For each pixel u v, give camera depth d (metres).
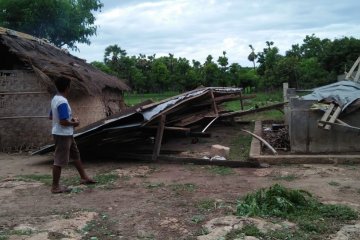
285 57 41.19
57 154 7.17
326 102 10.38
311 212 5.57
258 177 8.04
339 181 7.49
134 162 10.09
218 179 7.94
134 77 44.91
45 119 12.98
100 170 9.21
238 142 13.45
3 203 6.61
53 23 27.72
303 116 10.39
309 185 7.23
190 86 44.81
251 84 44.56
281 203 5.61
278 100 30.44
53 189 7.20
